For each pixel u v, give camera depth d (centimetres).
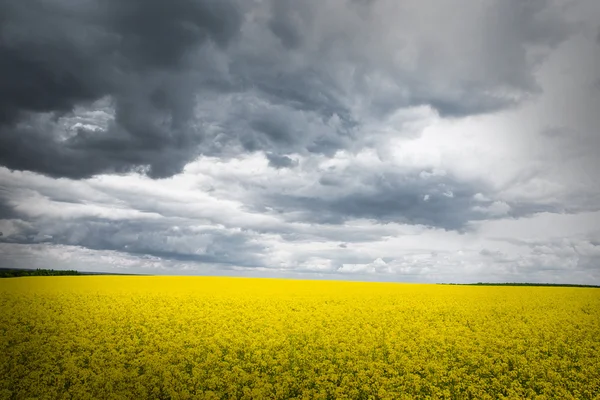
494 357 1273
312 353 1302
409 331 1562
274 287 3045
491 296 2580
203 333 1495
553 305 2194
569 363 1234
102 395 1001
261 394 1007
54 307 1877
